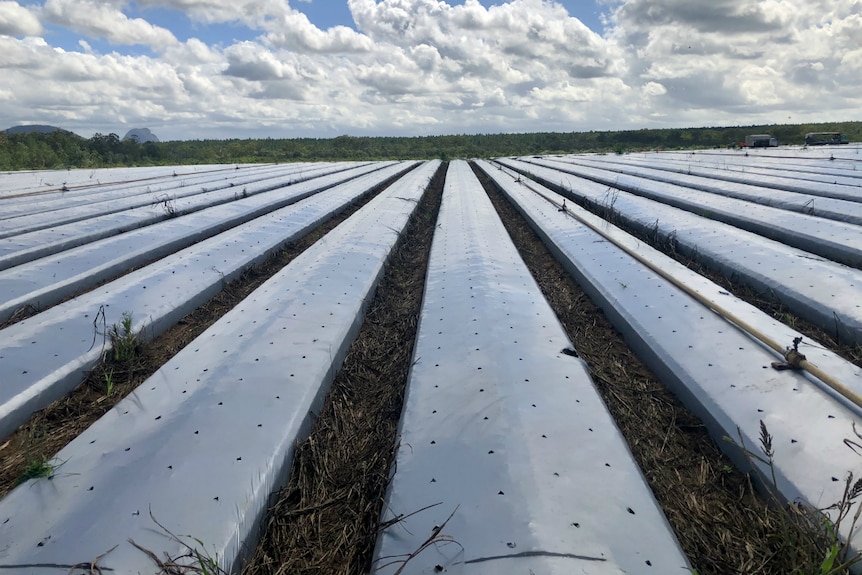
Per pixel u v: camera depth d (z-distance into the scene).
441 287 5.34
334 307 4.75
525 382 3.29
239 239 7.38
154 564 2.04
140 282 5.39
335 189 14.05
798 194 9.88
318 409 3.38
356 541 2.43
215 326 4.40
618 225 8.85
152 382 3.46
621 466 2.54
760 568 2.18
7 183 14.65
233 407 3.08
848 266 5.77
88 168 22.92
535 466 2.50
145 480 2.49
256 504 2.44
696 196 10.44
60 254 6.50
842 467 2.47
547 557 1.98
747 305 4.43
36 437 3.20
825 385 3.08
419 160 36.34
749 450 2.74
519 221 10.39
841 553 2.05
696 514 2.54
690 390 3.37
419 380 3.47
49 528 2.21
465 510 2.27
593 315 5.05
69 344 4.05
